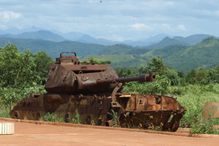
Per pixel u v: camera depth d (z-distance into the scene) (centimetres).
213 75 9806
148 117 2259
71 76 2495
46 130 2016
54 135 1756
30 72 5338
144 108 2258
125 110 2247
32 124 2388
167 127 2273
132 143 1522
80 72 2545
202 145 1505
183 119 2445
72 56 2639
